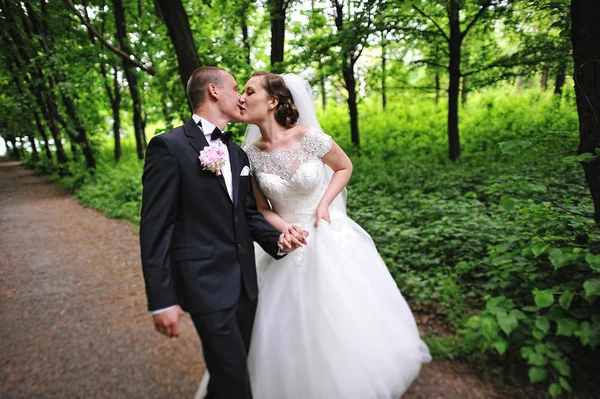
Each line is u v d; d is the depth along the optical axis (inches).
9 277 185.2
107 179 434.0
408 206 200.8
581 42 86.6
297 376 67.3
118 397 91.5
